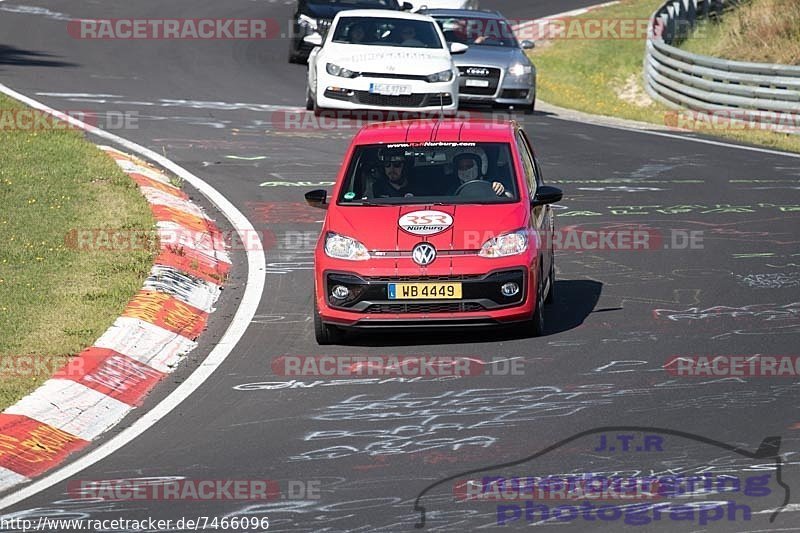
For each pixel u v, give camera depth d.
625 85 110.75
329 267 35.41
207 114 74.69
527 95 82.50
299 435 28.42
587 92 106.12
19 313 37.06
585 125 79.69
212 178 58.66
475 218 36.03
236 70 93.25
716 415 28.67
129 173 55.78
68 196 50.69
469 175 37.78
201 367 34.22
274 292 41.84
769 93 80.06
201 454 27.53
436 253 35.09
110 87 82.56
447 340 36.12
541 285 36.44
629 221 51.69
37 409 29.83
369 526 23.08
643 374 32.09
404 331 37.38
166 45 103.88
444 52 75.81
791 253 45.75
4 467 27.19
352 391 31.55
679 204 54.91
